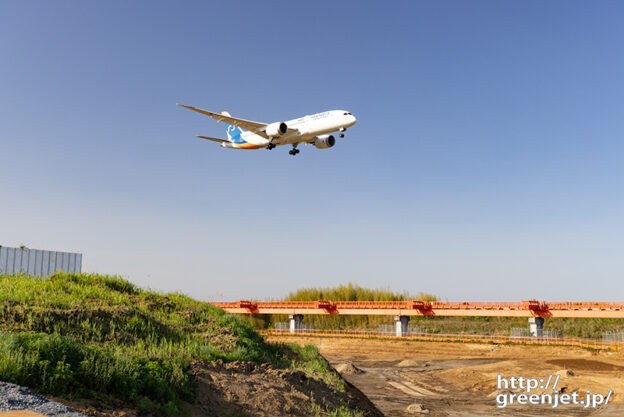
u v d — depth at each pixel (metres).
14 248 40.97
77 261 45.62
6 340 11.77
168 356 14.87
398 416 31.47
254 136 50.66
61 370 11.12
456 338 72.44
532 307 65.38
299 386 16.95
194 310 23.44
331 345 75.31
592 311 61.62
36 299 18.16
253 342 21.55
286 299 104.19
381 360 65.12
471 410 33.44
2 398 9.37
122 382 11.84
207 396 13.20
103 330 16.56
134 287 25.12
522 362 50.41
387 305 76.44
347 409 17.39
